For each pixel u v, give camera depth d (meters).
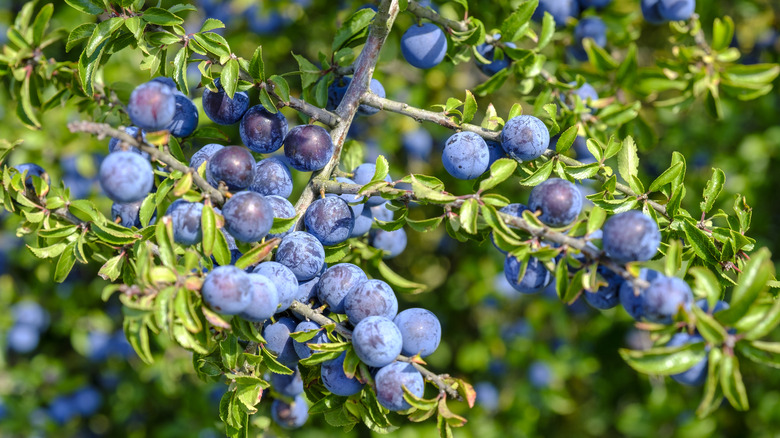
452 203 0.40
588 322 0.71
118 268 0.41
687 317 0.37
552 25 0.47
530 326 0.70
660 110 0.67
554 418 0.75
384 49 0.52
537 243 0.39
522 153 0.42
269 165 0.42
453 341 0.72
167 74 0.43
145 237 0.40
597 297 0.39
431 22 0.46
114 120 0.50
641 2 0.52
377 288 0.40
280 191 0.42
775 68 0.49
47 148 0.58
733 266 0.41
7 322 0.66
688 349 0.37
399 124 0.64
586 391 0.76
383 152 0.63
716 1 0.59
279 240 0.40
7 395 0.68
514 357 0.69
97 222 0.41
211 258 0.40
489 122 0.43
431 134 0.66
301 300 0.41
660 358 0.37
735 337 0.37
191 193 0.39
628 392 0.72
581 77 0.48
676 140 0.67
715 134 0.66
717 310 0.38
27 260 0.62
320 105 0.44
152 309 0.37
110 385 0.71
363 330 0.39
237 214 0.39
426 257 0.72
